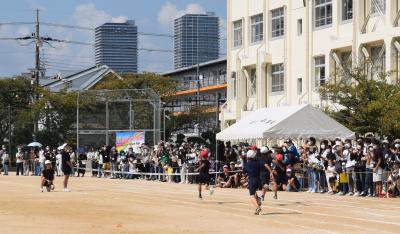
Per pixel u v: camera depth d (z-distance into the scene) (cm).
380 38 4881
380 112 4225
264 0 6184
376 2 5009
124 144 5616
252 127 4228
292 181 3709
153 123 5578
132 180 5103
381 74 4462
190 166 4672
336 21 5356
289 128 4031
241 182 4097
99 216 2455
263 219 2369
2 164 6359
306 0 5650
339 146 3569
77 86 9881
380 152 3281
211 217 2428
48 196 3391
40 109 7312
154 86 8719
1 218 2381
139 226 2161
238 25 6600
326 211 2641
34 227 2123
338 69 4862
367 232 2031
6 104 7756
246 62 6319
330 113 4525
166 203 2994
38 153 6197
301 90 5750
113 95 5725
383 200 3111
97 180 5081
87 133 5794
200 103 10206
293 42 5838
